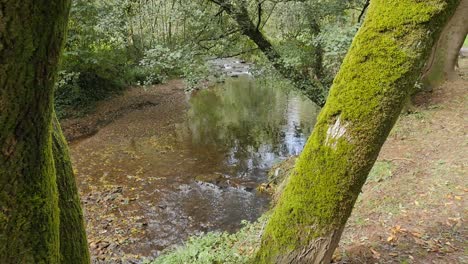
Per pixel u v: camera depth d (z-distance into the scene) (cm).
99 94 1595
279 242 262
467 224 409
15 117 114
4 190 121
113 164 964
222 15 939
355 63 217
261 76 996
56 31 112
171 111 1557
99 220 677
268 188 810
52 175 139
